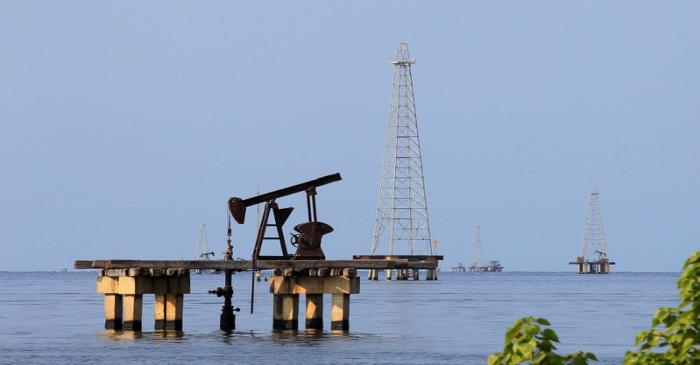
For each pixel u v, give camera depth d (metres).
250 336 130.38
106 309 132.38
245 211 133.38
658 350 89.31
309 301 133.75
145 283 129.38
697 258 31.55
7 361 105.38
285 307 132.62
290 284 132.12
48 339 130.00
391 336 139.62
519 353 27.97
